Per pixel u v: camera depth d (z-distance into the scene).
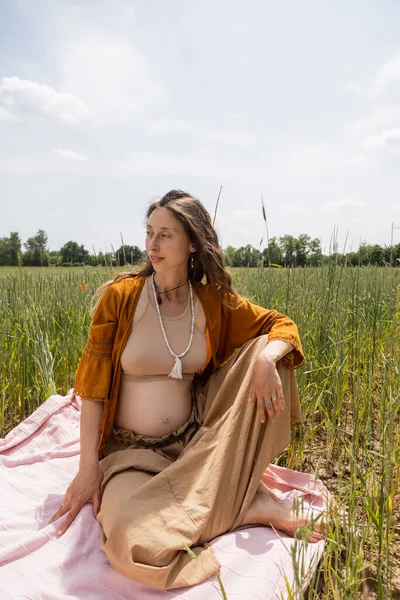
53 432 3.02
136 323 2.46
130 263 5.40
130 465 2.27
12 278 5.12
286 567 1.95
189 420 2.56
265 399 2.29
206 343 2.62
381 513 1.88
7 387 3.65
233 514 2.21
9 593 1.79
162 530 1.93
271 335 2.51
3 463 2.71
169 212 2.43
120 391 2.52
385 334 4.02
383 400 2.39
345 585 1.67
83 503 2.25
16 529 2.17
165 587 1.83
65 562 1.96
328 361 3.50
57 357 4.21
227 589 1.85
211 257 2.56
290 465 2.95
